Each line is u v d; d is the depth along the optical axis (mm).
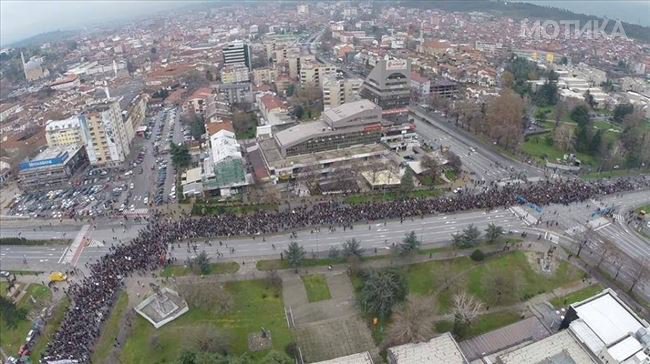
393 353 83312
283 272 116750
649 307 102500
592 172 171375
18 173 185750
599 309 90500
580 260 117688
